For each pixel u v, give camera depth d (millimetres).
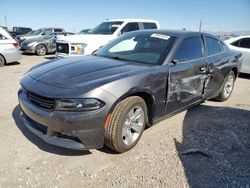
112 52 4332
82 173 2914
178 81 3918
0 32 9938
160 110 3752
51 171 2920
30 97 3158
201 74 4469
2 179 2744
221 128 4297
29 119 3406
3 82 6969
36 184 2695
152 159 3250
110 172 2955
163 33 4375
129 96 3252
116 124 3094
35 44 14836
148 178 2873
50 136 3020
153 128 4191
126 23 9609
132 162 3172
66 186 2689
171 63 3814
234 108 5434
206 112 5074
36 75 3396
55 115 2848
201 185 2799
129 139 3354
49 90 2947
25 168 2947
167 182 2820
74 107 2811
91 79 3072
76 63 3719
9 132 3766
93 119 2881
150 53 3988
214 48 5133
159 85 3564
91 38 8750
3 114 4441
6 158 3117
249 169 3129
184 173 2990
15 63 11148
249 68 9016
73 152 3324
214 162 3248
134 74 3283
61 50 9125
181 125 4371
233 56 5727
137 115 3404
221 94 5664
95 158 3223
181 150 3502
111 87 2988
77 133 2869
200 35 4738
